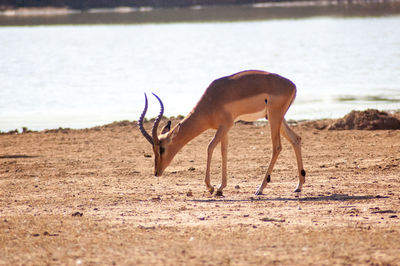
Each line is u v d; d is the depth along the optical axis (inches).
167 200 976.3
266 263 593.6
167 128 1015.6
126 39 7367.1
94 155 1507.1
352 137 1669.5
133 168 1330.0
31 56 5433.1
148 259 615.2
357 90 2790.4
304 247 650.2
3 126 2078.0
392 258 605.0
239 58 4943.4
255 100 981.2
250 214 849.5
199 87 3142.2
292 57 4884.4
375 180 1115.3
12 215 867.4
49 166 1362.0
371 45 5703.7
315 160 1366.9
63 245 681.0
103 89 3152.1
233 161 1385.3
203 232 736.3
